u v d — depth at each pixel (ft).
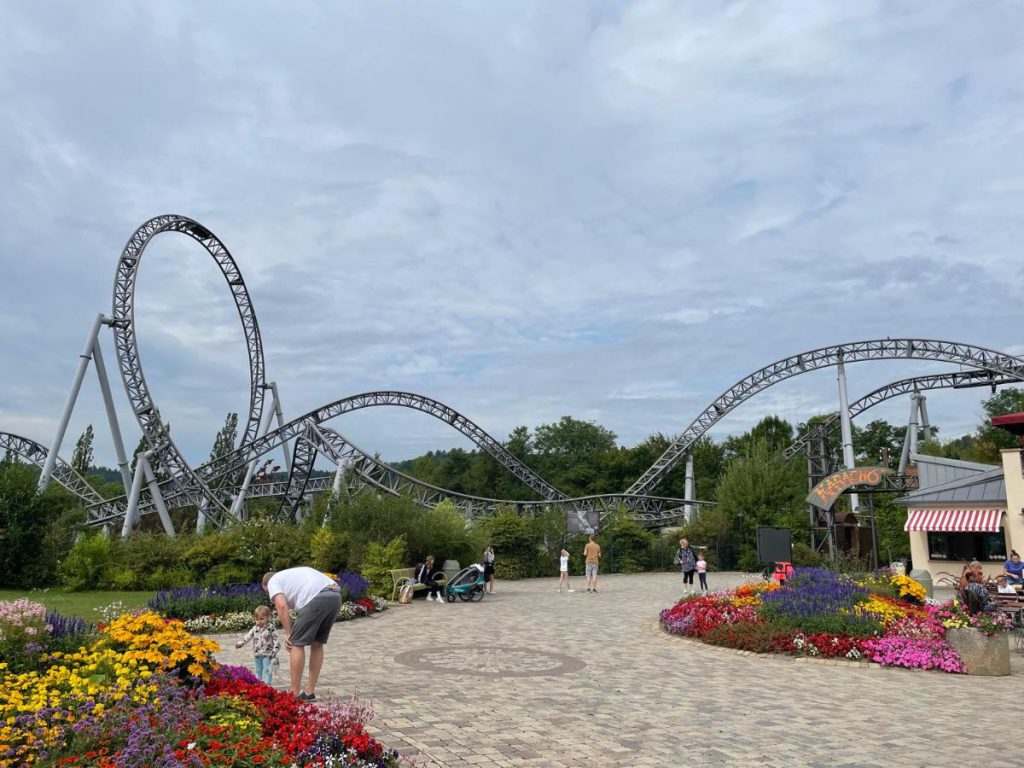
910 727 37.60
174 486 201.87
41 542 122.31
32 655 34.45
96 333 180.45
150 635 34.63
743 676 51.13
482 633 71.41
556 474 410.72
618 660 56.80
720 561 184.03
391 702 41.01
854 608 62.90
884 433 380.37
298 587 39.40
